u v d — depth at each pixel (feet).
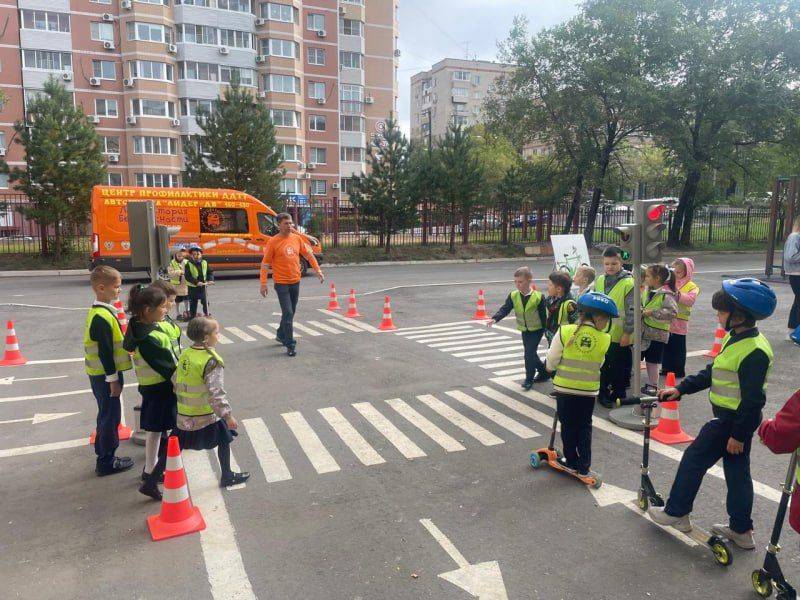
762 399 11.30
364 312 42.86
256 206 66.54
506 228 96.58
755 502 14.64
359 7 170.81
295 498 14.90
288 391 23.88
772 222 58.13
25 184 70.85
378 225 84.84
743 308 11.32
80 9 135.13
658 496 13.73
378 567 11.93
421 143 120.06
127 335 14.80
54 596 11.10
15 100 132.36
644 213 18.89
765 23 89.35
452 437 18.99
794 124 91.71
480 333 35.37
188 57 142.61
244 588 11.30
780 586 10.52
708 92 90.53
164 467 14.55
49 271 68.95
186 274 39.47
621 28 86.33
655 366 21.89
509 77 100.58
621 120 92.07
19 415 21.30
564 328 15.33
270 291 54.39
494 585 11.33
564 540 12.91
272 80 150.71
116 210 61.57
